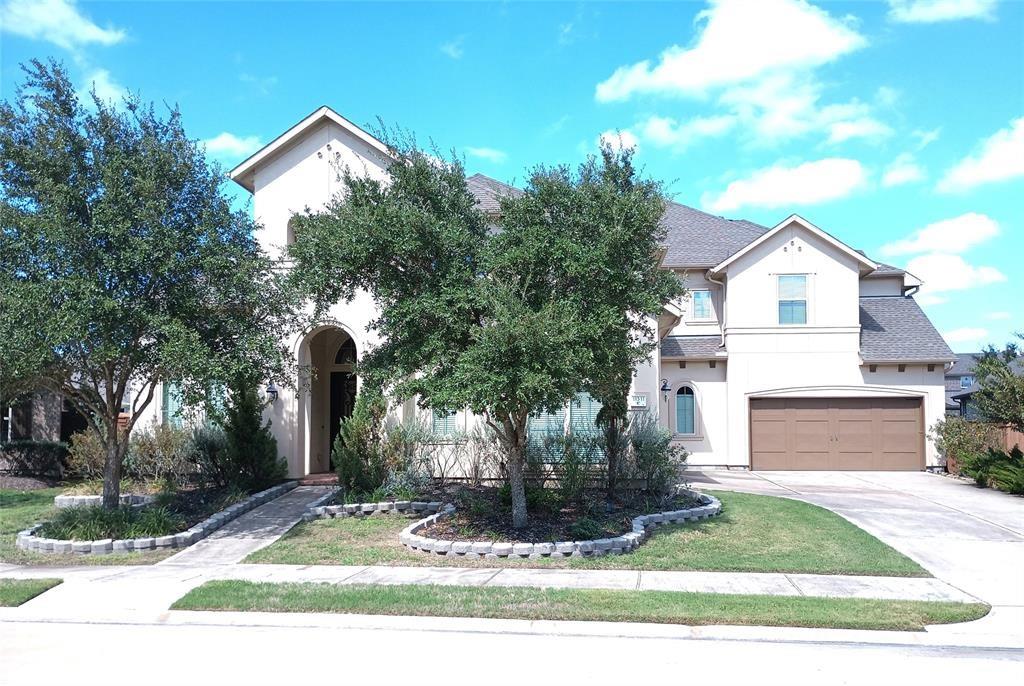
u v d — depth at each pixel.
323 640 7.37
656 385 18.80
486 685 6.02
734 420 23.98
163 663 6.61
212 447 16.34
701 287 25.45
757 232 26.67
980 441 20.95
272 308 12.95
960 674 6.34
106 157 12.31
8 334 10.83
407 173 11.88
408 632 7.66
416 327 11.34
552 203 11.63
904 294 26.84
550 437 15.97
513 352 10.27
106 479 13.15
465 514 13.65
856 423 23.61
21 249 11.40
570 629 7.71
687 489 15.87
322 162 18.08
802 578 9.91
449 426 17.30
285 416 17.75
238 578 9.98
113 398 13.13
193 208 12.82
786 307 24.06
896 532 12.89
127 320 11.55
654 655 6.87
